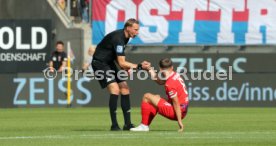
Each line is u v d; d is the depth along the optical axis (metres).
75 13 78.25
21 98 68.31
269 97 70.00
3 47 74.06
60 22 76.00
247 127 43.47
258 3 74.62
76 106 68.69
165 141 33.28
